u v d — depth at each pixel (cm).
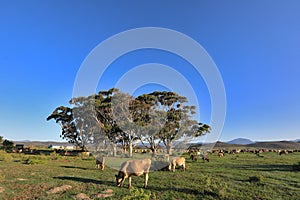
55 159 3312
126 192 1104
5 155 3194
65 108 4569
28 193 1089
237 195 1051
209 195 1053
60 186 1231
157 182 1351
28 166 2259
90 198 1009
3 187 1190
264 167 2253
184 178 1501
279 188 1202
